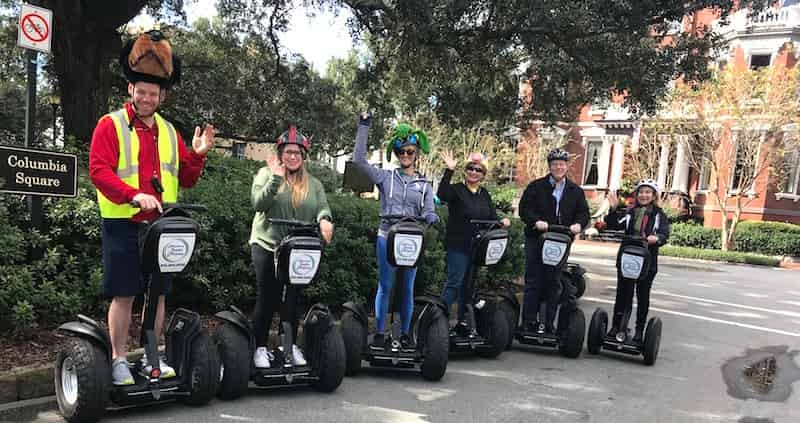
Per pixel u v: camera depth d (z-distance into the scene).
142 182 3.57
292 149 4.24
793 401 4.85
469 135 24.19
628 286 5.90
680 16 9.08
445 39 9.91
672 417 4.33
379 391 4.47
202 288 5.55
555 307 5.88
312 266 4.01
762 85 19.27
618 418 4.23
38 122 17.20
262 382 4.09
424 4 8.53
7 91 16.56
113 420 3.57
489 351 5.58
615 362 5.82
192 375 3.76
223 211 5.55
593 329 5.91
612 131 26.70
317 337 4.26
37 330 4.59
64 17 8.20
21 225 5.00
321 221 4.24
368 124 4.99
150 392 3.58
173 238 3.40
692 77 10.13
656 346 5.68
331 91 15.29
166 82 3.63
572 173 28.50
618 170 26.58
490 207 5.76
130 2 8.59
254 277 5.81
